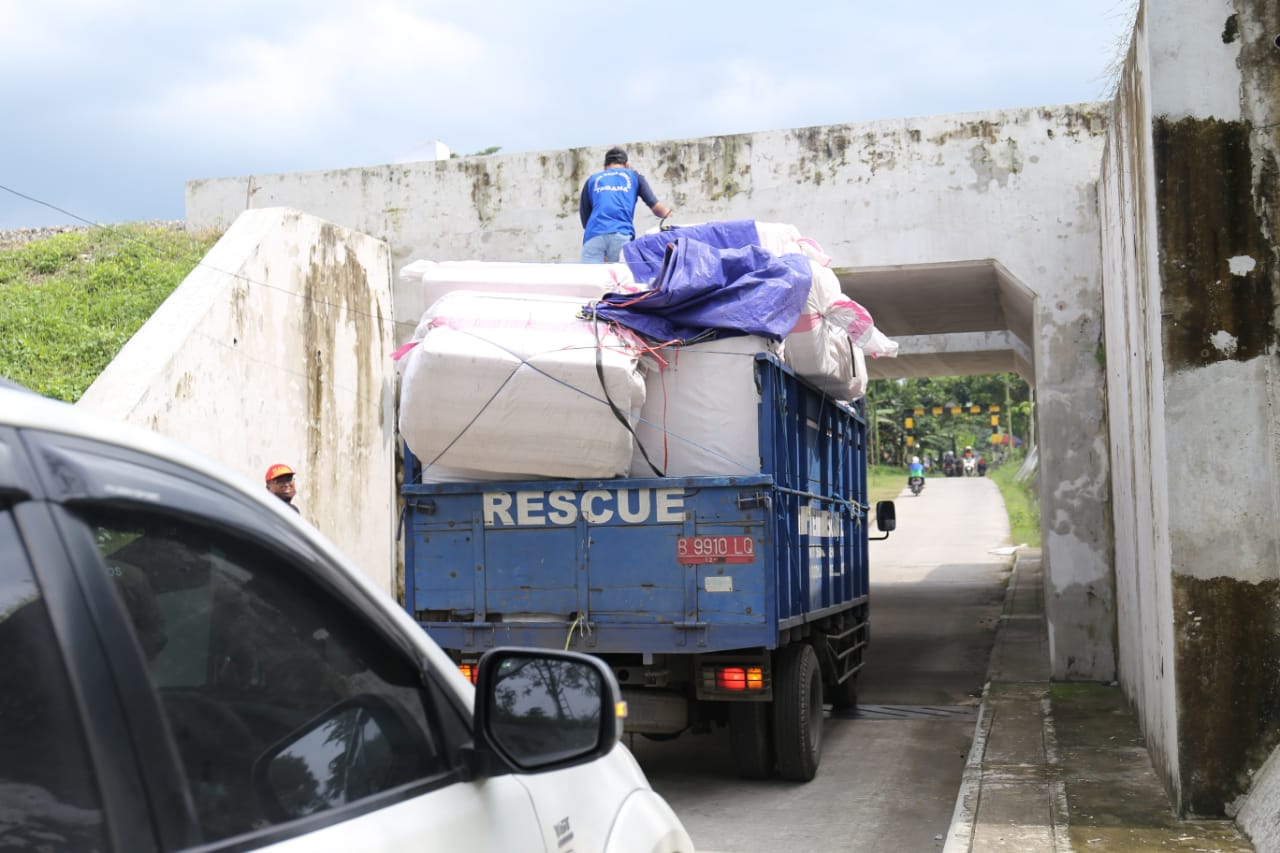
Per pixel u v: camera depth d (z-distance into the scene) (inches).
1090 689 463.5
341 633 81.8
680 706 312.2
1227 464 259.9
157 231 626.8
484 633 309.0
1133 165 332.8
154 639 66.4
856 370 391.5
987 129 506.9
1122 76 367.9
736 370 303.0
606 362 287.0
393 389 553.9
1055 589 493.0
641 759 366.3
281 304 466.3
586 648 302.5
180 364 400.8
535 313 300.5
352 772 78.4
